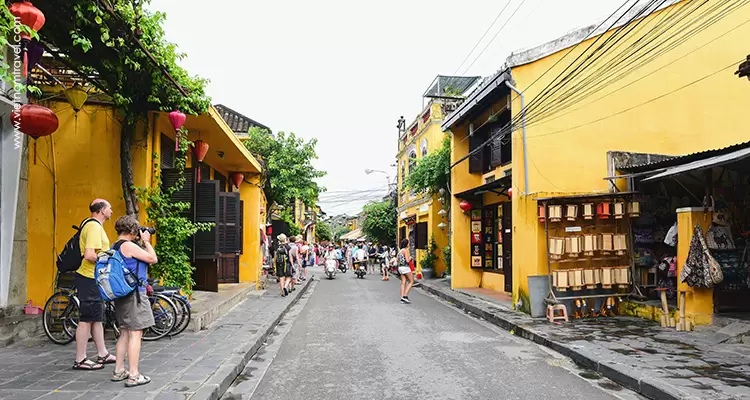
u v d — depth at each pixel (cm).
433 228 2212
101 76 742
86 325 570
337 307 1288
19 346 682
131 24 645
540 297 1026
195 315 862
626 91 1091
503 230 1477
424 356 727
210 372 577
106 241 576
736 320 812
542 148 1101
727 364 619
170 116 830
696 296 874
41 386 503
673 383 536
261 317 1007
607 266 1059
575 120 1102
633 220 1054
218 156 1410
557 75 1106
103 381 526
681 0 1016
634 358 653
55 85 822
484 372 637
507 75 1165
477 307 1179
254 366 670
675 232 952
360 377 613
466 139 1684
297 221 4097
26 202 737
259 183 1753
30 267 823
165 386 516
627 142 1088
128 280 506
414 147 2667
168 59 763
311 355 736
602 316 1021
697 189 1023
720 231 870
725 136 1045
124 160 835
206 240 1078
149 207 883
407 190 2853
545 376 618
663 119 1081
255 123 2327
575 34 1091
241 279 1688
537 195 1057
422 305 1343
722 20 1041
